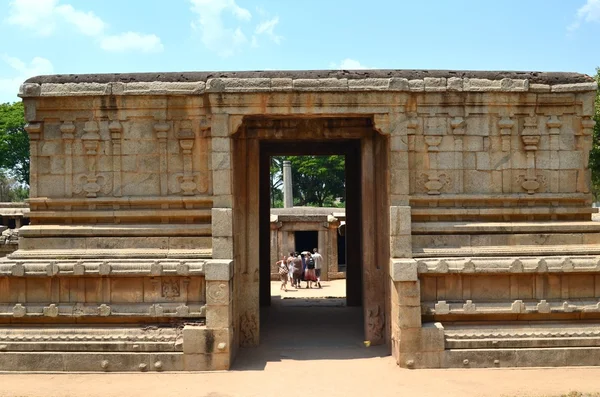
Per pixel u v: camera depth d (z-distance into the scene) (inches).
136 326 459.8
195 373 441.1
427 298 463.5
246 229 522.6
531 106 480.4
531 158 480.7
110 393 396.8
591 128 480.7
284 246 1119.0
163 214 474.0
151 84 466.9
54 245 475.2
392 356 479.5
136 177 477.7
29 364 445.1
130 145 477.1
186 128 475.8
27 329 455.5
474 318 463.5
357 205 736.3
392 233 461.4
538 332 458.3
